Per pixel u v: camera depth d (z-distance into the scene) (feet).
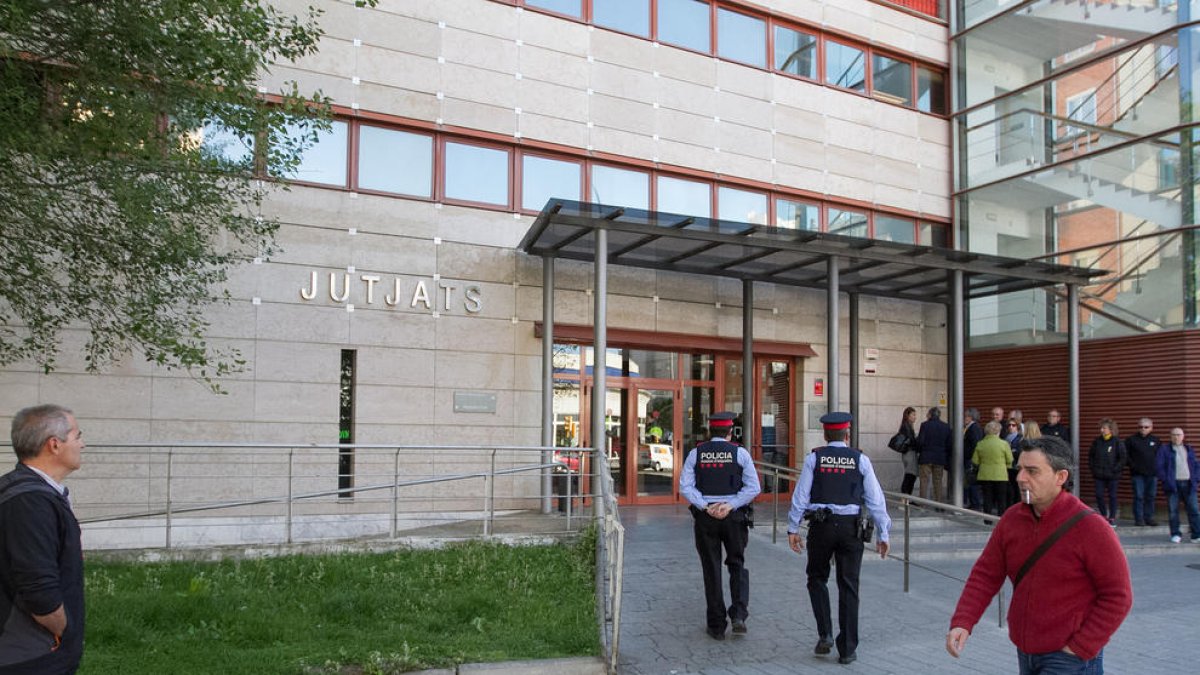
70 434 12.64
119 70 23.89
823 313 58.23
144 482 39.29
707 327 53.78
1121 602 11.94
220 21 25.11
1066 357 57.77
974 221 62.90
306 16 43.01
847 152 59.31
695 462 25.35
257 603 25.27
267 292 42.01
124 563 30.17
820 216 58.08
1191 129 52.01
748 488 24.88
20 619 11.73
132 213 25.18
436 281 45.62
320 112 29.60
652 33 52.65
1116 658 23.58
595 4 51.19
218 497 40.50
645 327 51.57
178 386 40.04
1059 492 12.75
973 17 63.72
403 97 45.47
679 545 37.40
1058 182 58.65
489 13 47.98
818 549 23.00
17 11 20.43
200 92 25.25
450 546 34.42
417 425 44.52
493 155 47.83
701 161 53.42
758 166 55.47
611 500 26.73
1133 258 54.65
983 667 22.26
